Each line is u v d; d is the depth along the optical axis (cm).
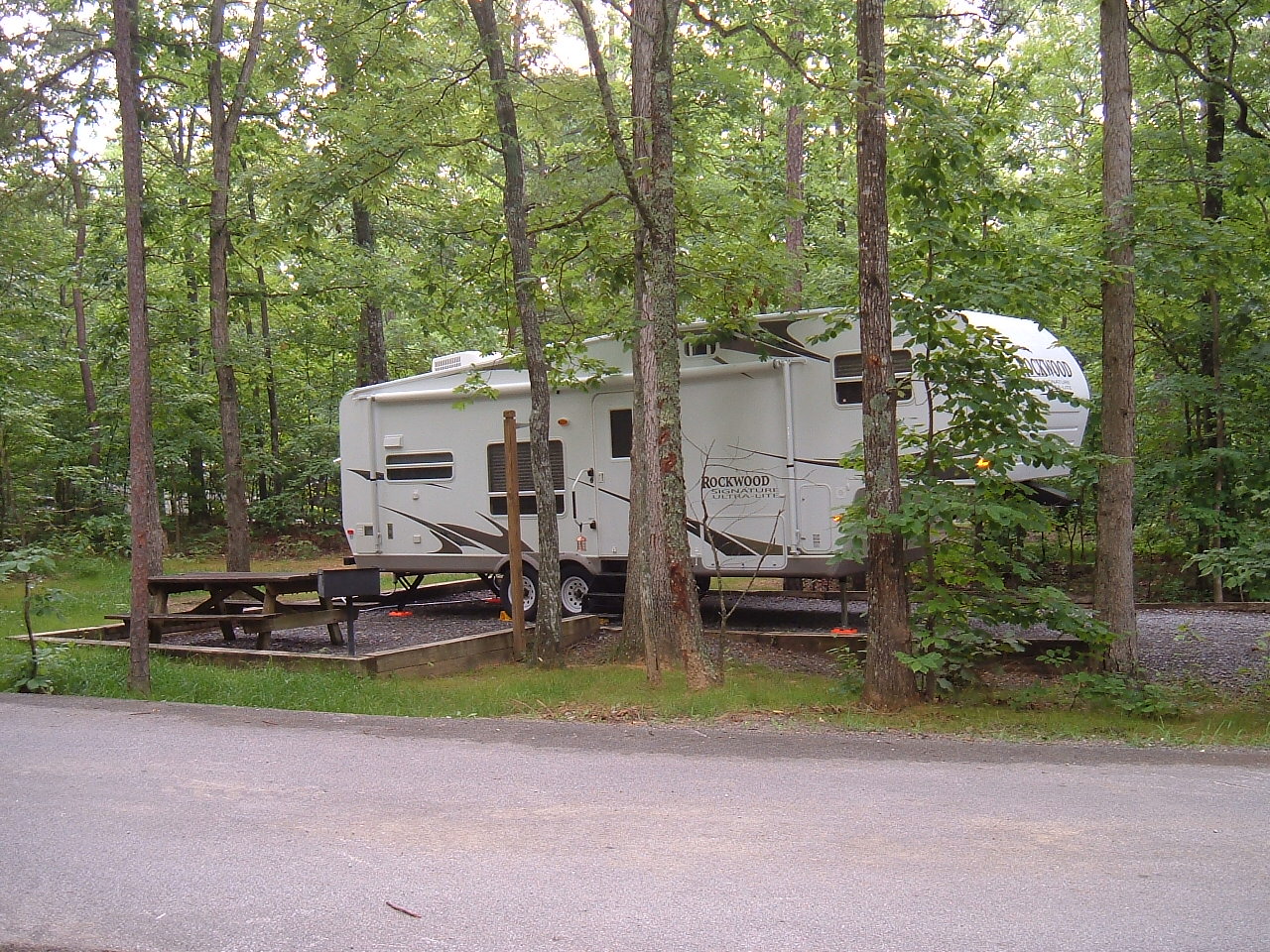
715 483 1301
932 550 921
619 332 1191
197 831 537
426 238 1773
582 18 1060
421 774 643
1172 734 800
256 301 1930
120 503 2777
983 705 928
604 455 1388
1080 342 1509
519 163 1154
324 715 830
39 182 1731
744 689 972
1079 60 2098
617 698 955
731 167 1231
